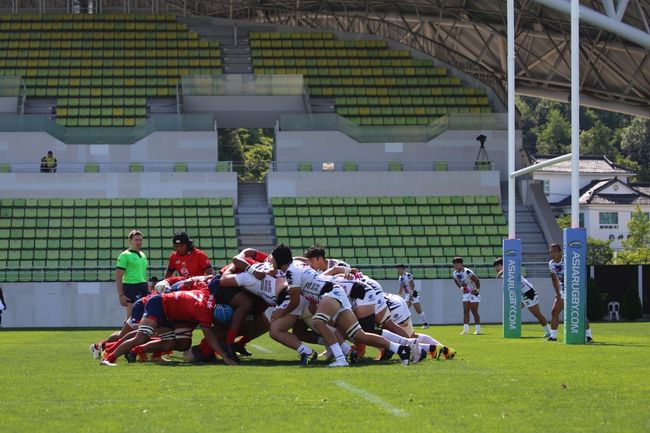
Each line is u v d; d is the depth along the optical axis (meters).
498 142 89.88
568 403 17.78
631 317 75.31
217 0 115.44
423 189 85.94
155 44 105.06
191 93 94.06
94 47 104.06
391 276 77.12
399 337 27.97
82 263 78.25
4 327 70.94
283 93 94.81
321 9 115.75
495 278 75.88
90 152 86.31
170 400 18.42
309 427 15.08
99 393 19.70
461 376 22.95
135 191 83.12
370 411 16.77
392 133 88.94
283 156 88.19
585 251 39.47
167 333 28.94
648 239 154.50
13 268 72.44
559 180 170.75
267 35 107.75
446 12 108.19
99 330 63.25
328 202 84.44
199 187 83.88
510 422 15.47
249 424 15.41
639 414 16.30
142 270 39.22
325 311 26.77
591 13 74.62
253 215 83.81
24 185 82.25
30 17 107.50
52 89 98.06
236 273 28.39
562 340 43.53
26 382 22.28
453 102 100.19
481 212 84.88
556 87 115.12
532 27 104.25
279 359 30.25
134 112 96.56
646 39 75.50
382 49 106.31
